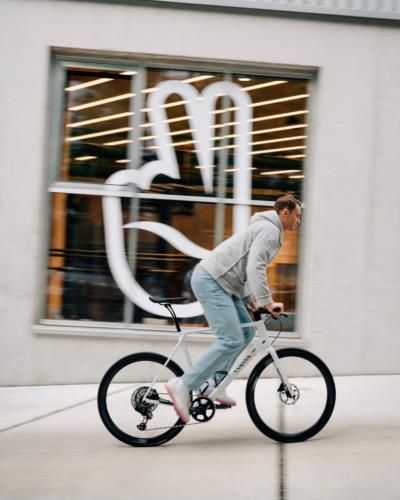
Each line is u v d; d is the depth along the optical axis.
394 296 7.71
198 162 7.68
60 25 7.44
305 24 7.60
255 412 5.41
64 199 7.61
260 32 7.56
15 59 7.42
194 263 7.69
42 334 7.50
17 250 7.46
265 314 5.49
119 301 7.65
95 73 7.62
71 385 7.49
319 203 7.64
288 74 7.72
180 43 7.51
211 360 5.23
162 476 4.71
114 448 5.34
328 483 4.60
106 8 7.46
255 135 7.72
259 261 5.24
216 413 6.30
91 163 7.62
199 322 7.64
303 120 7.73
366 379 7.54
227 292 5.34
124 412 5.39
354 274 7.68
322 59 7.62
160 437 5.39
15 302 7.47
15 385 7.49
